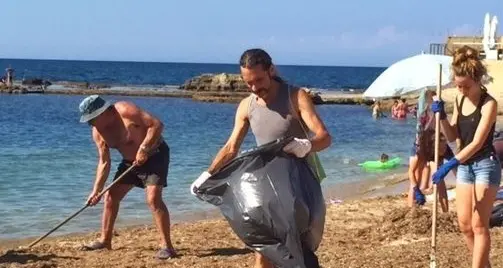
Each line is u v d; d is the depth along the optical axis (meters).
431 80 9.43
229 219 5.23
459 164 6.20
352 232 10.25
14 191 15.26
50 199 14.37
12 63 188.75
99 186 8.56
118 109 8.20
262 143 5.54
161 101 60.72
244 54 5.39
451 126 6.37
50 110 45.25
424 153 10.82
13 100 55.66
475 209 6.18
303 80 125.19
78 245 9.30
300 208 5.07
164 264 8.01
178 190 15.72
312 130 5.42
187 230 10.59
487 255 6.20
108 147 8.41
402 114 43.59
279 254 5.07
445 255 7.91
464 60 6.07
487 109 6.05
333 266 7.62
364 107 56.50
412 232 9.49
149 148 8.11
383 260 7.80
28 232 11.39
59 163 19.95
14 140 26.69
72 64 192.88
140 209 13.16
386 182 17.61
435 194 6.79
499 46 42.62
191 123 38.50
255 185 5.15
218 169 5.45
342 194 15.79
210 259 8.26
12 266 7.84
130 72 142.25
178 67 197.00
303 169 5.29
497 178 6.16
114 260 8.23
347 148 26.97
